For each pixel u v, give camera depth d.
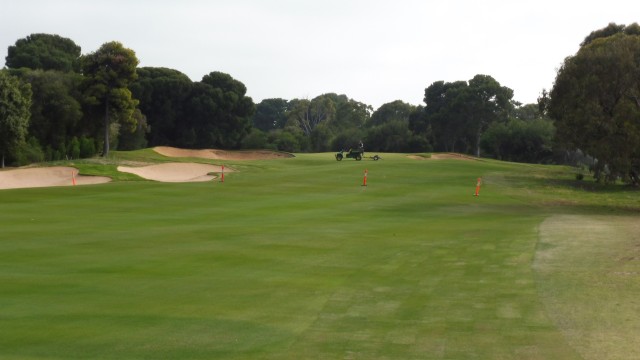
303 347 8.39
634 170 36.56
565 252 16.00
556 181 51.94
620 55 34.38
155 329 9.23
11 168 49.69
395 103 150.75
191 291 11.84
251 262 15.06
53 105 63.38
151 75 98.00
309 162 64.19
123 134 86.25
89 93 62.66
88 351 8.14
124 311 10.26
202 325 9.47
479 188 43.69
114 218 24.19
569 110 36.81
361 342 8.60
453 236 20.14
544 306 10.44
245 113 102.00
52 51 95.00
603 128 35.16
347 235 20.20
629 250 16.11
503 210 31.19
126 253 16.06
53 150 64.38
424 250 17.05
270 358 7.91
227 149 102.38
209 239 18.80
